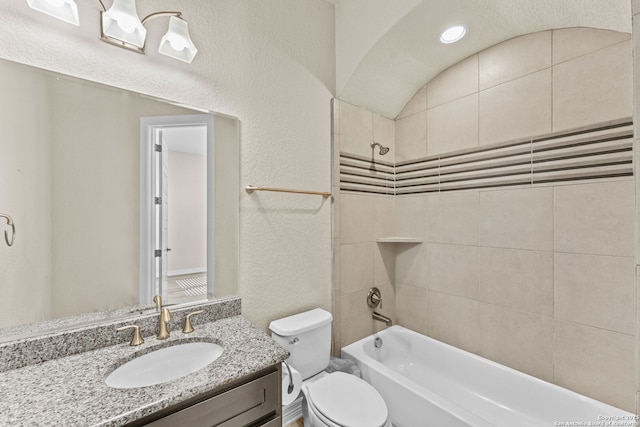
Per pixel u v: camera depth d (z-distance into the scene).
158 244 1.25
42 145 1.01
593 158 1.41
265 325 1.58
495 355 1.76
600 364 1.39
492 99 1.77
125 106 1.16
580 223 1.45
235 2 1.47
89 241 1.10
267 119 1.59
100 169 1.12
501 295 1.74
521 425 1.51
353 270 2.02
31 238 0.99
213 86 1.39
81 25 1.07
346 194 1.98
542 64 1.57
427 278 2.12
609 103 1.36
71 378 0.86
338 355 1.92
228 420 0.90
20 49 0.97
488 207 1.79
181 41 1.21
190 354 1.13
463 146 1.91
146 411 0.72
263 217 1.58
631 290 1.31
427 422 1.38
